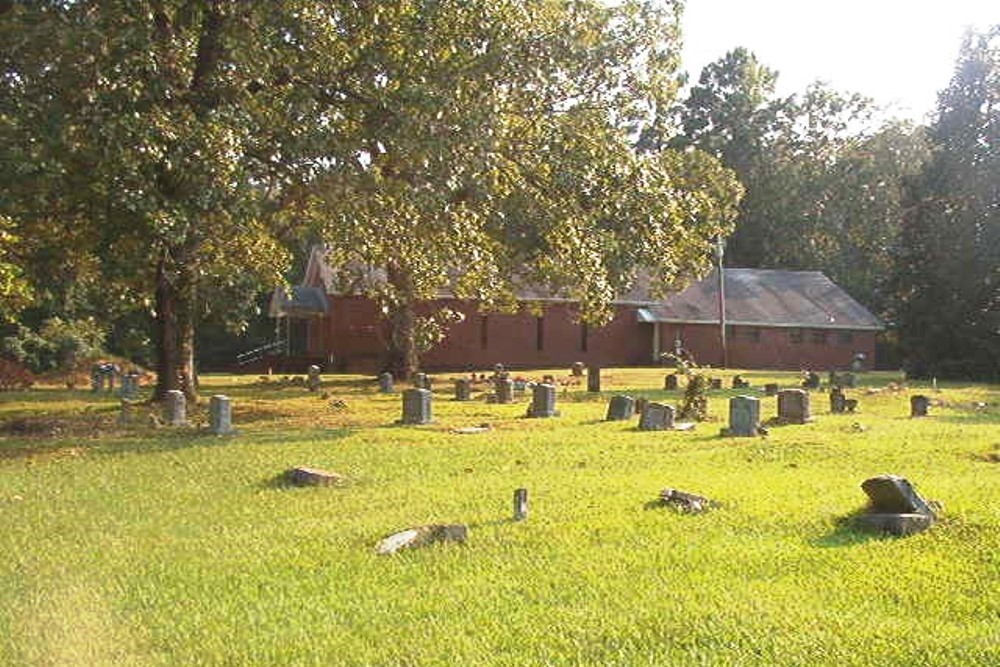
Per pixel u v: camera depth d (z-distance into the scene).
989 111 46.50
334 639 6.61
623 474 13.36
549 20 25.19
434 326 38.22
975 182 45.84
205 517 11.02
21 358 40.22
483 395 30.80
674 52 31.02
